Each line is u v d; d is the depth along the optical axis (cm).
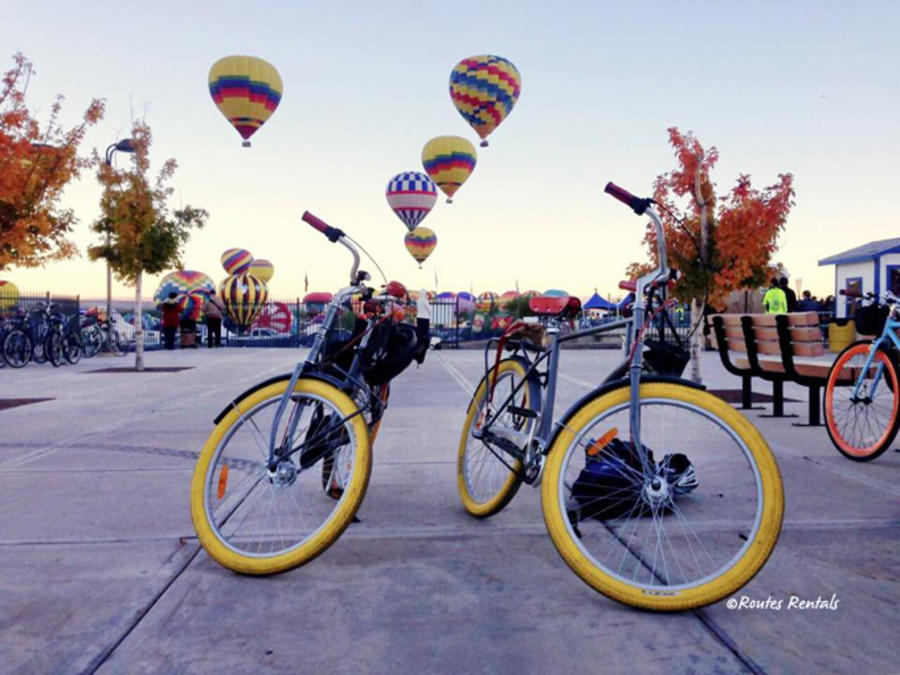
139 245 1368
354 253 326
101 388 1011
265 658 215
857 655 216
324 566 291
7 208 1043
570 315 330
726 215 909
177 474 454
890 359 480
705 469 420
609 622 239
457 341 2303
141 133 1402
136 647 222
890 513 358
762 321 658
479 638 228
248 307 2930
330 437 307
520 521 353
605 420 272
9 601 255
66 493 405
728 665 210
